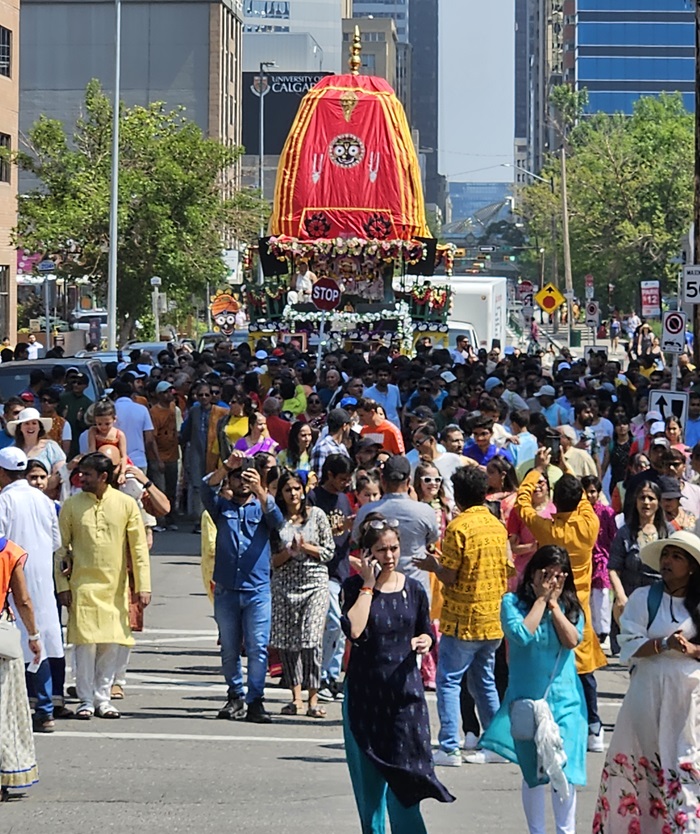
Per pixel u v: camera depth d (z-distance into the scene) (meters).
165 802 21.06
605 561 28.16
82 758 23.70
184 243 112.69
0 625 21.00
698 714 17.53
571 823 18.78
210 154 113.75
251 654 26.58
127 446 45.56
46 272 92.50
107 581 26.53
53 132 113.25
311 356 71.69
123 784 22.06
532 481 25.47
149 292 112.75
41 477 26.20
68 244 112.00
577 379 59.34
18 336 128.75
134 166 113.44
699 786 17.42
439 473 28.23
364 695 18.36
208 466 49.12
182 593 40.00
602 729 26.12
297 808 20.78
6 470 25.22
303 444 35.31
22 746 21.14
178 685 29.81
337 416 35.19
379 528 18.52
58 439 42.50
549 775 18.36
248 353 72.38
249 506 26.61
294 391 49.53
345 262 99.50
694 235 58.91
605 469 43.66
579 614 19.34
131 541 26.67
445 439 32.88
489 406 35.84
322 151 101.88
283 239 99.00
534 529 24.81
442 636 23.62
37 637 22.83
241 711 26.88
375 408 36.38
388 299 99.88
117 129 98.12
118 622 26.64
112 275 97.88
